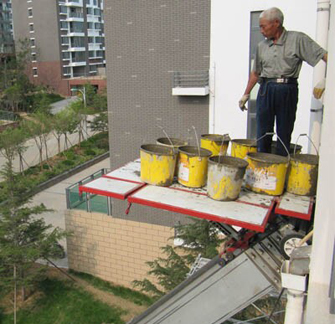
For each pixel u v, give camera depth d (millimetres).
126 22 10648
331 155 2137
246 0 9203
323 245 2232
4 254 11625
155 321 3523
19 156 26312
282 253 3164
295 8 8617
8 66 50031
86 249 13891
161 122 10898
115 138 11633
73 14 60281
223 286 3266
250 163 3076
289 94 3469
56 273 14352
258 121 3699
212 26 9672
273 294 5434
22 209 12523
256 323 6398
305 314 2404
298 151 3863
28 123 26250
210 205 2811
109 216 13039
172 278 8938
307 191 2984
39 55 59469
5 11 62031
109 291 13344
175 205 2807
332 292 2105
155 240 12266
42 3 57875
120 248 13102
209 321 3332
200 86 10109
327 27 4129
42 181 24000
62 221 18734
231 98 9883
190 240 8992
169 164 3105
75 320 12211
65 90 59000
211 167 2893
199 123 10430
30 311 12664
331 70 2082
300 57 3404
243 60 9578
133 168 3613
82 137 33438
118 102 11320
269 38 3475
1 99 44719
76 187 13859
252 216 2641
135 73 10891
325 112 2119
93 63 65562
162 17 10203
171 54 10320
